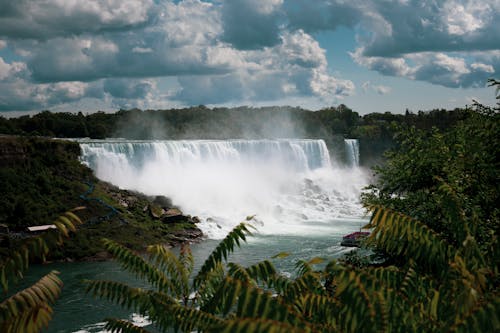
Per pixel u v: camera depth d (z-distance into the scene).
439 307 5.11
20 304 4.36
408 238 5.52
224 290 4.30
